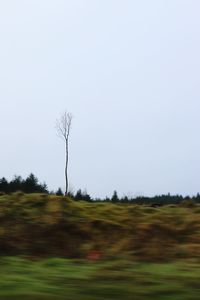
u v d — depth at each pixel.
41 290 6.14
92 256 9.37
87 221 11.59
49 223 11.21
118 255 9.28
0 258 8.71
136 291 6.11
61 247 10.34
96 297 5.85
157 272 7.33
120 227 11.48
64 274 7.25
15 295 5.86
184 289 6.21
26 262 8.42
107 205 13.53
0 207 12.15
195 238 10.56
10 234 10.46
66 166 30.11
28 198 12.98
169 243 10.25
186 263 8.16
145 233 11.01
